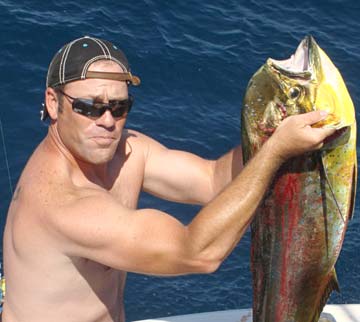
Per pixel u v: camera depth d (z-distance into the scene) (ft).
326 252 14.74
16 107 53.31
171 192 18.75
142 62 59.52
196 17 64.18
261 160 14.30
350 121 14.37
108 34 60.70
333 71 14.65
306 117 14.14
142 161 18.56
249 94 14.84
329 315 26.09
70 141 16.14
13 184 48.70
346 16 68.03
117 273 17.63
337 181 14.48
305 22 66.85
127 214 15.42
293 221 14.70
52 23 59.77
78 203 15.71
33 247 16.20
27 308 16.71
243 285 44.80
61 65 15.84
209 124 55.47
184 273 15.26
